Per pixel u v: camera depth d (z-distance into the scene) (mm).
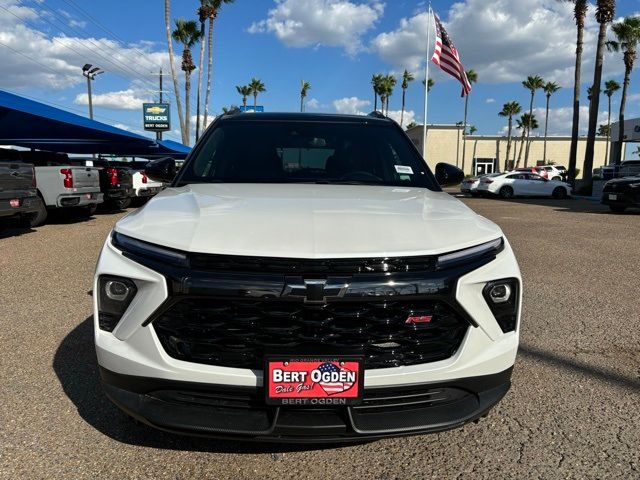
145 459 2215
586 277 5914
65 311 4332
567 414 2682
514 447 2371
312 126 3424
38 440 2342
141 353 1880
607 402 2818
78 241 8352
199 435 1863
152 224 2045
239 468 2172
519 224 11727
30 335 3729
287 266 1816
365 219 2090
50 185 10180
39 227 10352
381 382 1853
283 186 2736
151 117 36594
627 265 6645
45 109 11070
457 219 2209
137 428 2451
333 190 2648
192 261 1849
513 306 2051
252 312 1847
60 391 2824
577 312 4516
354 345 1859
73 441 2338
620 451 2338
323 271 1818
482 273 1961
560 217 13586
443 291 1868
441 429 1898
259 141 3238
